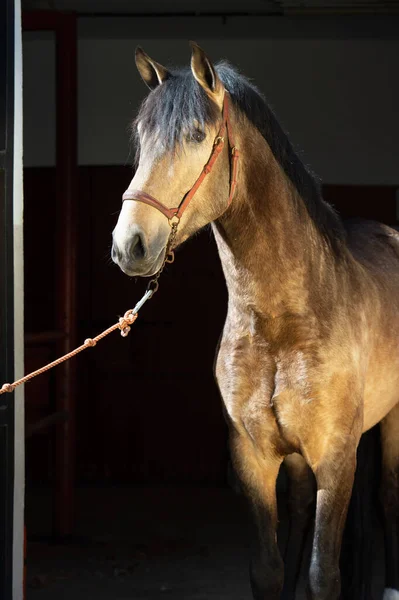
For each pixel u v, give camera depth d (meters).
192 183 3.41
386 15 7.85
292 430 3.81
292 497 4.59
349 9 7.66
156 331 8.48
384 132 8.54
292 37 8.49
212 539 6.61
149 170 3.36
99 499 7.85
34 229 8.45
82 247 8.47
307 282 3.79
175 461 8.49
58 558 6.14
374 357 4.15
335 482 3.81
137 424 8.52
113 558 6.13
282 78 8.55
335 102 8.54
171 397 8.48
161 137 3.37
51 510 7.46
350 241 4.54
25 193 8.44
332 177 8.59
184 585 5.57
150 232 3.29
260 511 3.96
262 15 7.98
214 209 3.53
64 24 6.52
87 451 8.56
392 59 8.48
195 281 8.44
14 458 3.94
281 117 8.57
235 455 3.97
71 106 6.59
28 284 8.46
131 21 8.22
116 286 8.47
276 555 3.95
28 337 5.97
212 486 8.37
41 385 7.46
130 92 8.55
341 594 4.70
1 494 3.91
